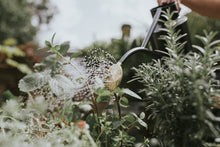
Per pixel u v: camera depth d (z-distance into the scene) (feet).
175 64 1.61
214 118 1.36
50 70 2.09
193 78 1.42
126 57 2.23
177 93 1.72
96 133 2.20
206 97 1.50
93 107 2.23
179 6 2.92
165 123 1.70
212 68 1.66
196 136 1.49
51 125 2.18
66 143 1.89
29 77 2.06
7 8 32.71
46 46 2.18
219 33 3.51
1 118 2.06
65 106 2.21
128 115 2.29
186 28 2.48
